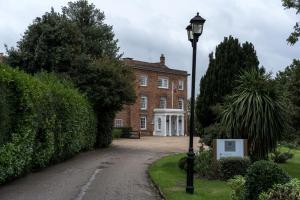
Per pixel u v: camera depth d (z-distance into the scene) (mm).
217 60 23984
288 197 7703
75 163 21828
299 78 21062
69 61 34781
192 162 14023
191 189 13828
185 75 71625
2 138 13656
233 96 19047
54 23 35844
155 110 66188
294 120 24109
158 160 24688
